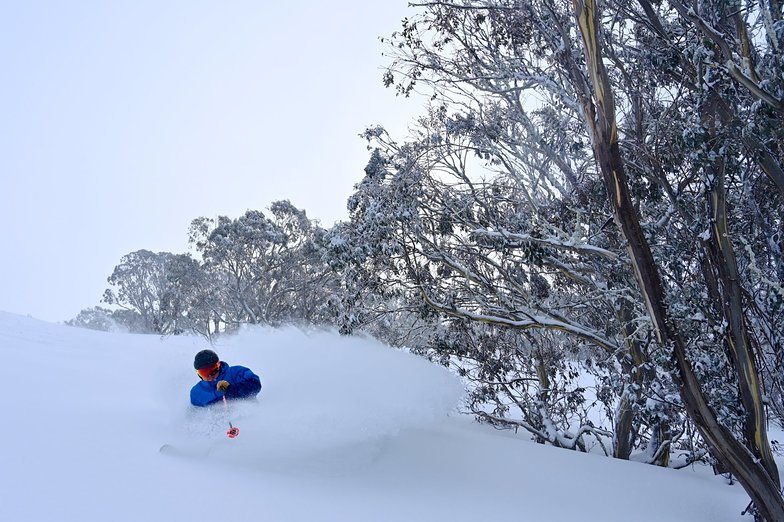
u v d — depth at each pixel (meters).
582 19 5.38
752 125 5.77
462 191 9.77
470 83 9.78
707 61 5.86
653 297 5.41
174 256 51.69
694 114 6.29
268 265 45.62
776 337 6.66
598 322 10.04
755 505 5.37
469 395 10.03
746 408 5.58
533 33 9.09
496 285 9.66
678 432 8.48
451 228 9.20
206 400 5.64
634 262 5.46
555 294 10.01
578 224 7.68
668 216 7.54
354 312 9.68
